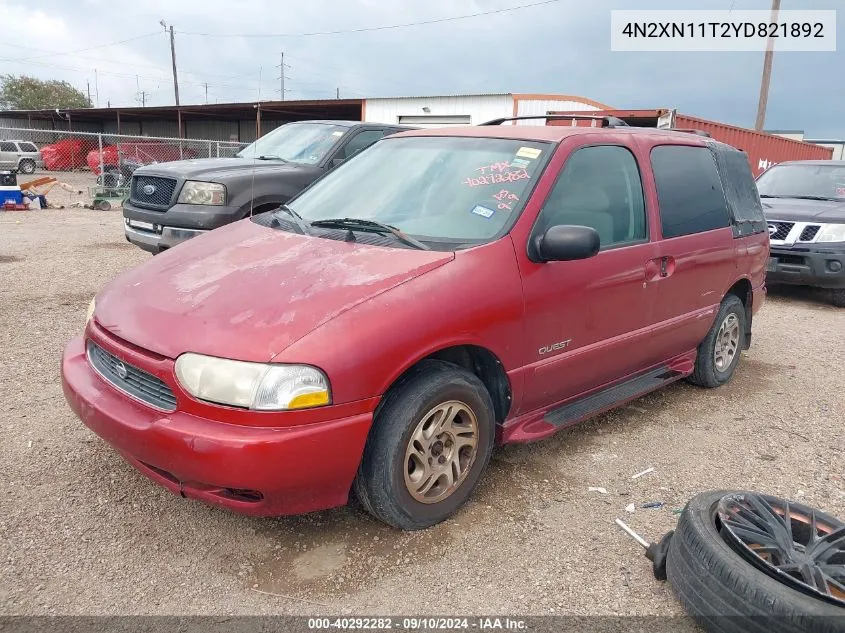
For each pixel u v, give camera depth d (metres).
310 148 8.06
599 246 3.37
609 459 3.87
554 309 3.36
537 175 3.45
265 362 2.51
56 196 20.22
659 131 4.45
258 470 2.49
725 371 5.16
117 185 19.42
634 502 3.40
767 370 5.72
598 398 3.96
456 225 3.35
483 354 3.17
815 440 4.27
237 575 2.71
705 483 3.63
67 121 47.44
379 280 2.85
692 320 4.46
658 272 4.02
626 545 3.03
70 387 3.03
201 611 2.50
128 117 42.28
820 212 8.40
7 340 5.38
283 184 7.36
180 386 2.58
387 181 3.87
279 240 3.42
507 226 3.26
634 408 4.69
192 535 2.95
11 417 3.97
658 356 4.34
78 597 2.54
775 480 3.70
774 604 2.24
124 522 3.02
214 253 3.38
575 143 3.67
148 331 2.76
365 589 2.66
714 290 4.64
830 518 2.79
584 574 2.82
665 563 2.77
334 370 2.57
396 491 2.83
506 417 3.35
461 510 3.23
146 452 2.64
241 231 3.75
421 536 3.01
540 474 3.65
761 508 2.75
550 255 3.19
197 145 23.86
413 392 2.84
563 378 3.55
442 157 3.85
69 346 3.36
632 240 3.89
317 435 2.55
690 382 5.16
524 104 23.94
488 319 3.05
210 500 2.64
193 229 6.96
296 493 2.63
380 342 2.67
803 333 7.10
